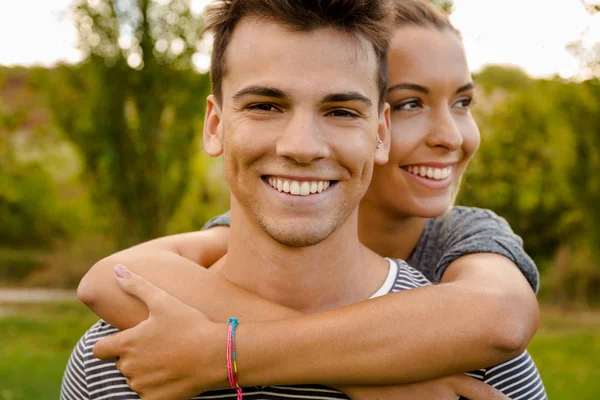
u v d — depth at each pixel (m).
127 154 9.43
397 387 1.52
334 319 1.52
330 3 1.50
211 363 1.50
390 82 2.04
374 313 1.52
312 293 1.67
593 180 9.03
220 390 1.57
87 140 9.43
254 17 1.55
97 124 9.30
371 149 1.59
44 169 13.58
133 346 1.57
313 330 1.50
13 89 13.07
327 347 1.48
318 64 1.50
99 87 9.20
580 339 7.44
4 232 13.33
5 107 12.73
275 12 1.51
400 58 2.03
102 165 9.50
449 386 1.54
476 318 1.52
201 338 1.53
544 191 9.81
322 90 1.49
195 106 9.33
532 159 9.81
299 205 1.52
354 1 1.52
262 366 1.49
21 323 8.20
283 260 1.64
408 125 2.06
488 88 10.12
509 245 1.96
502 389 1.64
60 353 6.96
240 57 1.54
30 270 11.70
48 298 10.05
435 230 2.29
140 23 9.01
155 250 1.91
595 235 9.34
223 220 2.35
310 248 1.64
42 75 9.45
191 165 9.74
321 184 1.54
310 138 1.48
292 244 1.54
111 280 1.73
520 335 1.53
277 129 1.51
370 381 1.48
